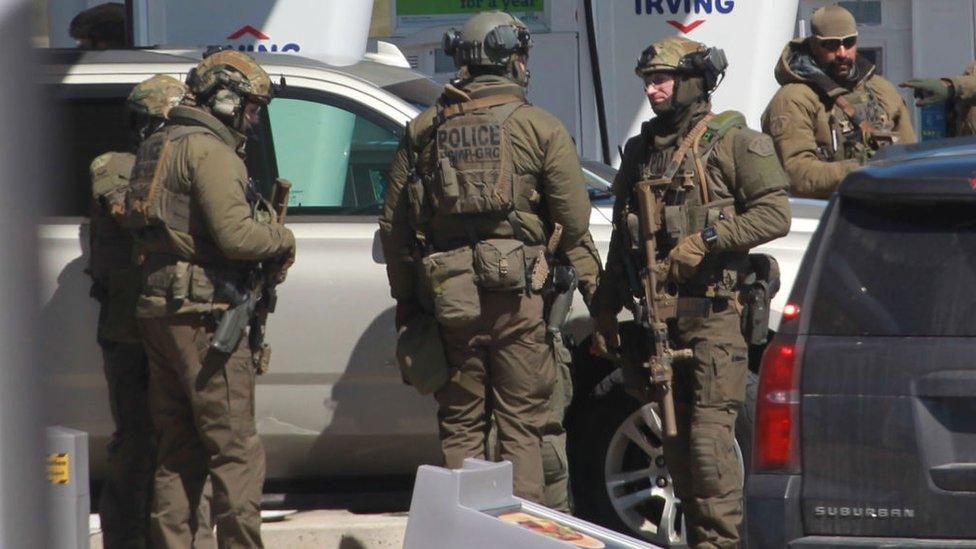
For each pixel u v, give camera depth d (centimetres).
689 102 1866
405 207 1898
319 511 2292
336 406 2141
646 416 2105
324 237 2144
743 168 1827
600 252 2144
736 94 3472
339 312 2125
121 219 1805
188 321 1755
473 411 1895
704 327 1866
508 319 1833
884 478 1346
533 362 1850
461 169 1803
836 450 1365
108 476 1967
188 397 1802
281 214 1834
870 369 1354
